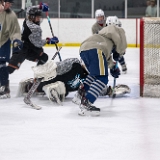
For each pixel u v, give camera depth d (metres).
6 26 15.63
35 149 9.70
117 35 12.94
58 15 41.53
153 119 12.61
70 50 35.56
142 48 16.16
